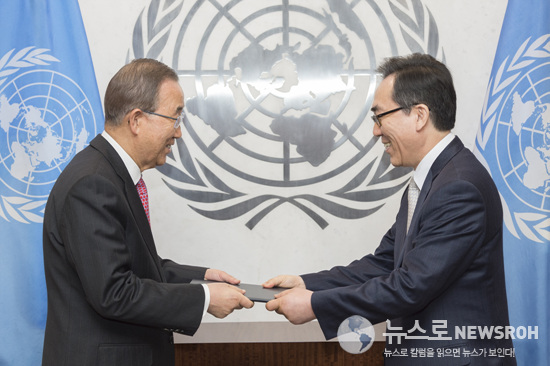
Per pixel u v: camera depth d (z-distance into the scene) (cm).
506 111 259
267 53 266
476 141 264
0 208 252
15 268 250
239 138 267
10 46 252
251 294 181
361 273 209
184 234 268
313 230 269
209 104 266
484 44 265
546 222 256
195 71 266
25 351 249
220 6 265
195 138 267
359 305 160
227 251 269
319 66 267
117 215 150
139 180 172
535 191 257
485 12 265
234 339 266
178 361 270
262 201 269
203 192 267
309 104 267
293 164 268
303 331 266
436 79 164
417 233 162
